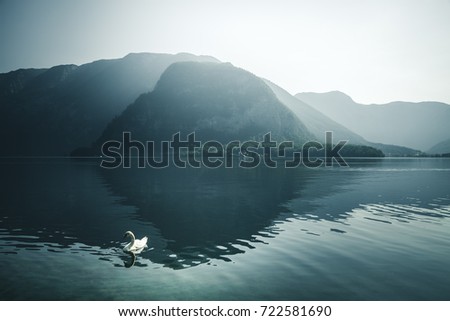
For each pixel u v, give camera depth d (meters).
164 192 60.19
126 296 17.42
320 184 74.31
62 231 31.08
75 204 46.75
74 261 22.58
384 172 115.94
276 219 36.72
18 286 18.53
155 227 32.88
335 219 36.50
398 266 21.61
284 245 26.53
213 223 34.75
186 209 42.97
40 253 24.30
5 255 23.78
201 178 89.56
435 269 21.06
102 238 28.66
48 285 18.67
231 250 25.23
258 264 22.03
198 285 18.67
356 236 29.23
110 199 51.59
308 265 21.83
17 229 31.75
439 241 27.58
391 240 27.91
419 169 137.25
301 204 46.84
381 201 49.38
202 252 24.75
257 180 84.00
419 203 47.41
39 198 52.41
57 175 100.38
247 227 32.81
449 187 68.06
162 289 18.17
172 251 25.02
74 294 17.61
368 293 17.69
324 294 17.58
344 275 20.09
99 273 20.39
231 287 18.42
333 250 25.14
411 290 18.05
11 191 61.16
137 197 53.78
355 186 70.06
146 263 22.23
